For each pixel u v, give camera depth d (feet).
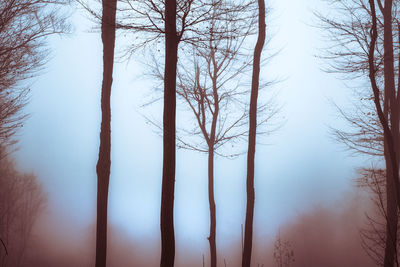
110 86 35.99
